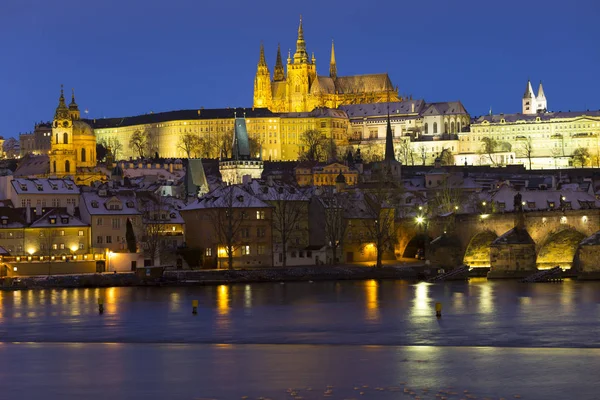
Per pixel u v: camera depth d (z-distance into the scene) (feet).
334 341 647.56
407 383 499.10
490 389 484.33
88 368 546.26
